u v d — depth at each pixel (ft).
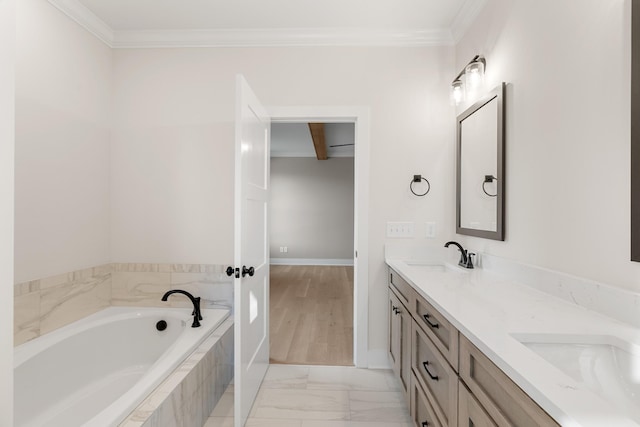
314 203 22.91
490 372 2.75
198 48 8.01
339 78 7.93
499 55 5.82
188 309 7.82
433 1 6.68
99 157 7.67
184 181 8.02
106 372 6.82
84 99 7.20
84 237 7.23
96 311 7.57
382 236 7.95
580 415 1.78
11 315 2.66
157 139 8.02
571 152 4.08
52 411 5.67
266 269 7.65
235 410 5.49
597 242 3.68
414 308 5.34
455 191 7.81
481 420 2.92
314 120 8.18
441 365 4.05
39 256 6.15
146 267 8.09
